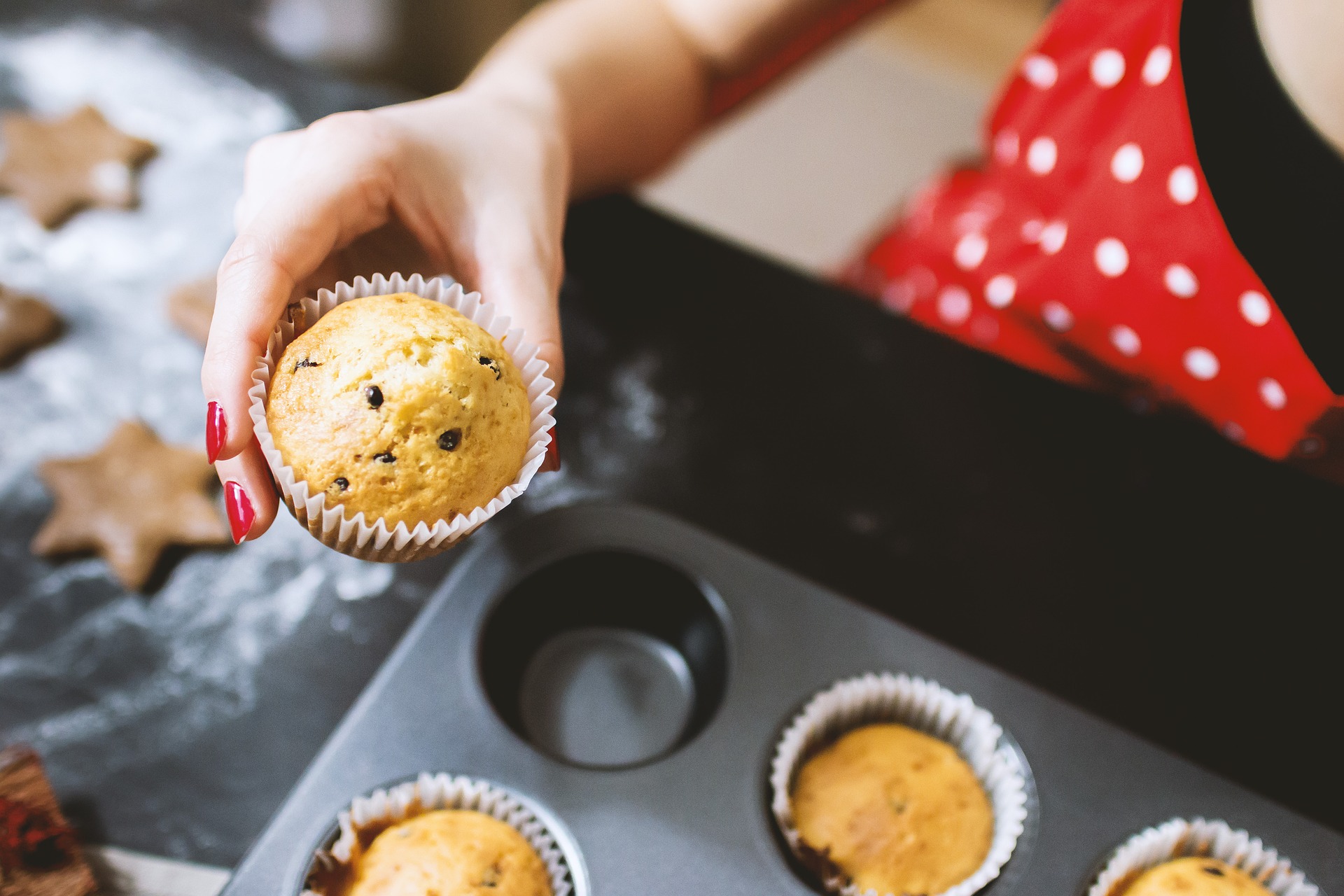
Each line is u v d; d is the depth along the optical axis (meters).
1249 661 0.50
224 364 0.41
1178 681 0.50
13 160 0.58
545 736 0.48
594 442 0.53
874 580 0.51
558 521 0.49
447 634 0.47
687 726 0.49
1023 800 0.46
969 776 0.47
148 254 0.57
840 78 1.33
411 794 0.45
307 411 0.42
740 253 0.58
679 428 0.54
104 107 0.61
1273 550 0.52
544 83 0.54
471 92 0.51
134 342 0.55
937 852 0.46
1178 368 0.56
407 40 0.82
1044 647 0.50
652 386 0.54
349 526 0.42
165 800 0.46
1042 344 0.61
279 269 0.43
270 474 0.43
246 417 0.41
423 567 0.51
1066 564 0.52
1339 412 0.51
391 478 0.42
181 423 0.53
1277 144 0.51
